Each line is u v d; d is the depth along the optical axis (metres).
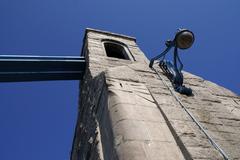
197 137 5.07
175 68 7.59
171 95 6.63
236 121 6.12
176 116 5.63
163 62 8.36
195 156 4.55
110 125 5.39
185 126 5.34
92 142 6.54
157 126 5.29
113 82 6.50
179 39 7.49
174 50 7.79
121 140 4.85
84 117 8.91
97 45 12.40
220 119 6.02
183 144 4.79
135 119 5.29
